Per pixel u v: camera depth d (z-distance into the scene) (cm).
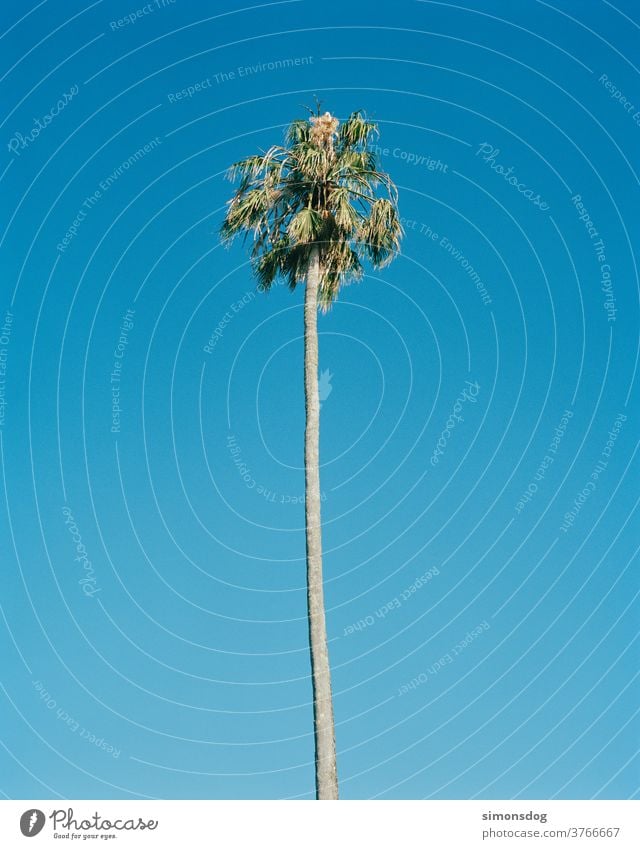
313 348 2791
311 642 2584
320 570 2634
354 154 2933
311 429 2734
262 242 2928
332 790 2470
